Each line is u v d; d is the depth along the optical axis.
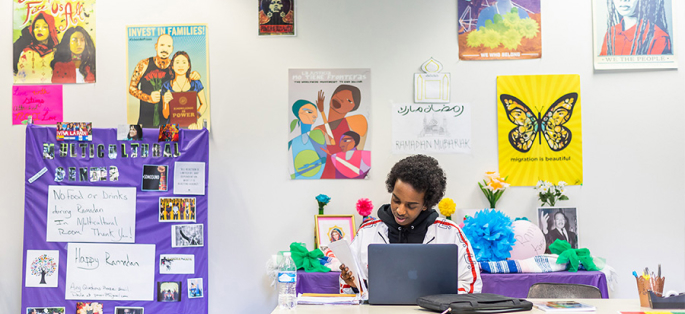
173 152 3.25
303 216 3.43
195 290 3.19
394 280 1.97
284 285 2.29
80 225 3.19
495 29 3.47
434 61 3.47
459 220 3.40
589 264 3.01
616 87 3.45
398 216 2.39
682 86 3.44
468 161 3.45
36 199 3.21
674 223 3.39
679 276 3.37
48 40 3.49
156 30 3.48
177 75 3.47
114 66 3.48
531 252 3.08
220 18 3.49
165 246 3.20
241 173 3.45
